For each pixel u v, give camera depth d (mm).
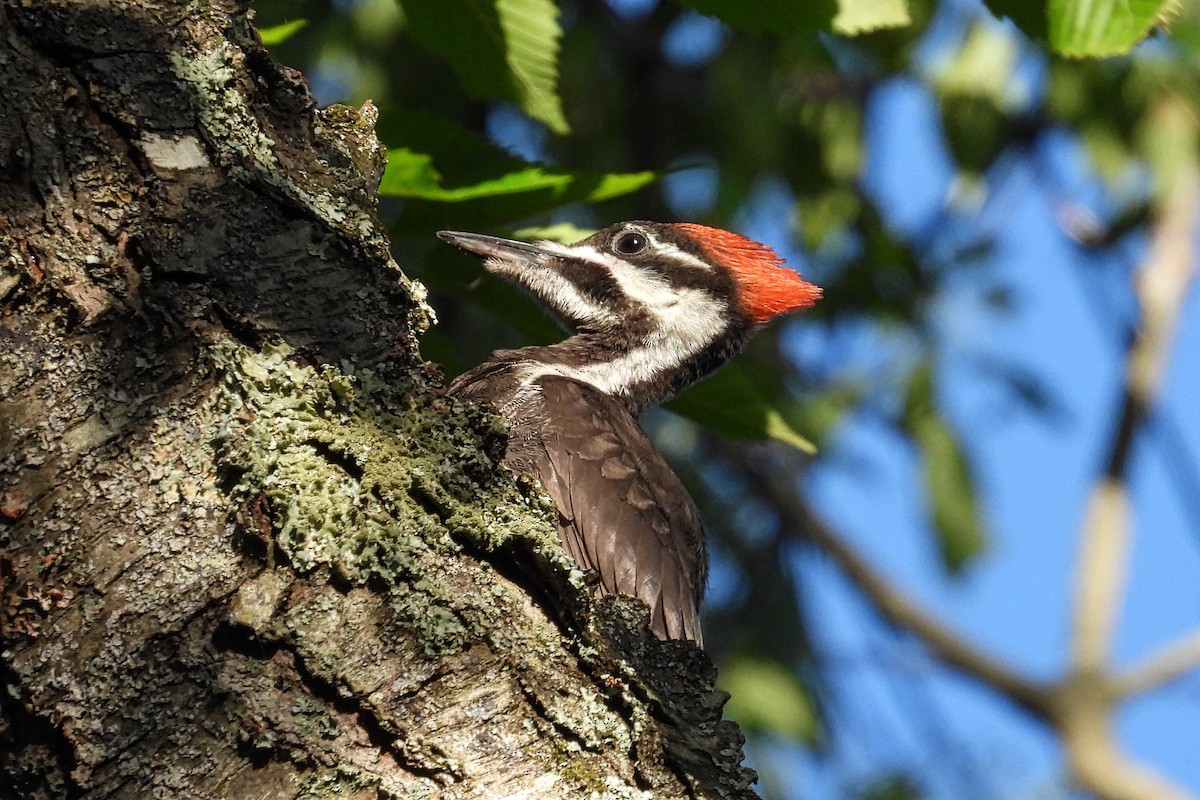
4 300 4824
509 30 7293
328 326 5258
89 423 4785
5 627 4617
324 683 4723
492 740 4891
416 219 7434
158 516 4758
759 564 16906
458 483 5238
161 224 5062
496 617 5039
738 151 15047
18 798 4625
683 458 16609
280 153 5492
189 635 4688
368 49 14492
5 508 4656
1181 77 14508
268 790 4609
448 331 13539
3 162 4926
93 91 5090
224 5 5492
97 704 4594
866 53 14695
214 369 4961
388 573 4895
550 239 9016
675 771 5176
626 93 15961
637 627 5508
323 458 5023
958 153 14922
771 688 15602
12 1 5074
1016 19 6477
